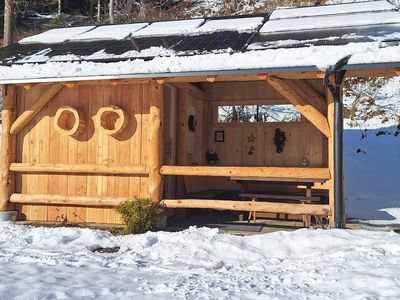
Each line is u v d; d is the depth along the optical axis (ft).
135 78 23.06
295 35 23.88
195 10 83.05
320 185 28.94
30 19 85.20
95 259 17.16
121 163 25.27
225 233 22.63
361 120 50.52
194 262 16.90
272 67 20.35
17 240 20.84
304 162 31.27
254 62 20.79
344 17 25.95
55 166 25.75
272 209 22.20
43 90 26.58
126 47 26.58
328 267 14.92
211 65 21.42
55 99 26.50
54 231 22.09
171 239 20.15
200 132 32.94
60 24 71.61
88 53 26.22
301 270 14.99
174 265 16.44
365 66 19.24
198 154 32.42
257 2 81.15
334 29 23.90
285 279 13.92
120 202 24.21
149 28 30.48
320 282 13.34
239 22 28.99
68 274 14.51
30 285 12.86
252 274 14.92
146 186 24.84
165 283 13.46
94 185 25.70
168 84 27.35
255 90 32.94
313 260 16.21
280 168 22.54
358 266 14.64
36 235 21.63
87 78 23.25
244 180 27.30
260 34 25.14
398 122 48.08
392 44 19.74
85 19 83.20
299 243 18.76
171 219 26.91
